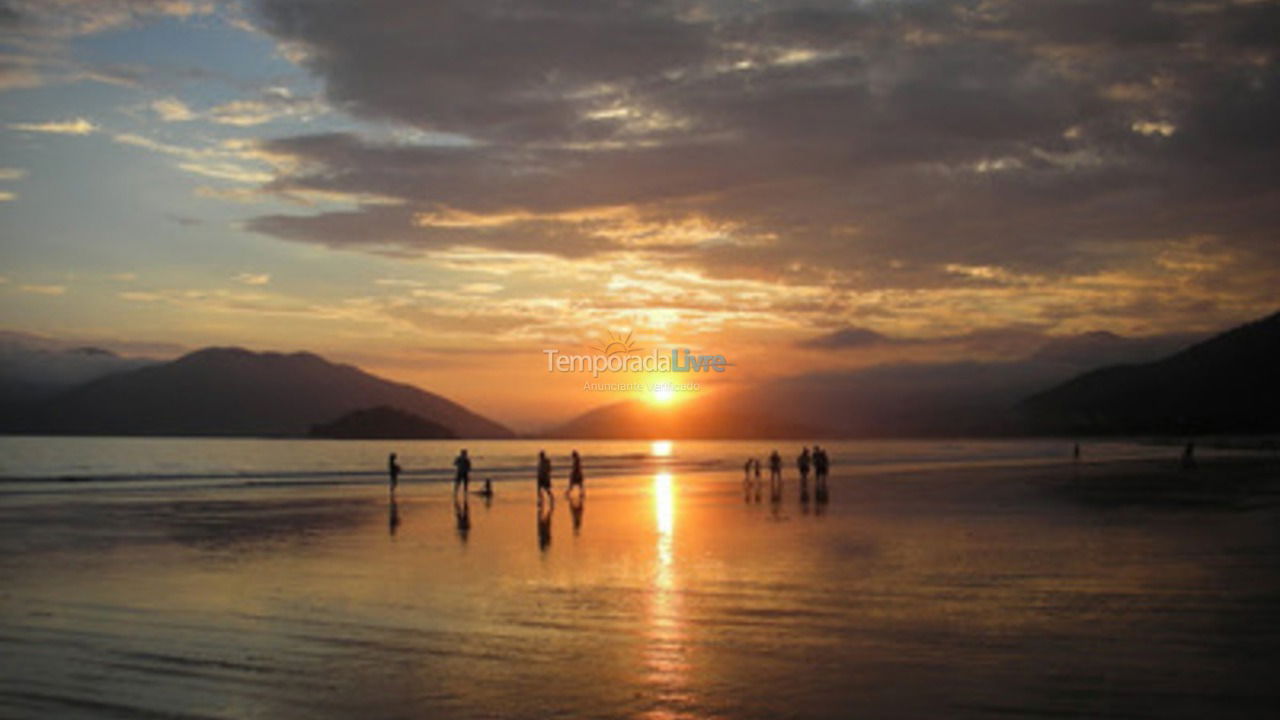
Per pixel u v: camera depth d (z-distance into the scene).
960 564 14.70
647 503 29.42
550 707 7.13
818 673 8.02
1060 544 17.27
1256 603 11.09
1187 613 10.48
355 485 43.50
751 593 12.13
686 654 8.78
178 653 8.93
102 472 66.88
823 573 13.84
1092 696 7.19
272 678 8.02
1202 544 17.11
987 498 30.38
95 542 18.81
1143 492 32.72
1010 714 6.77
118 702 7.32
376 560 15.74
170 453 132.38
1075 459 72.50
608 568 14.59
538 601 11.66
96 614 10.92
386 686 7.75
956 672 7.97
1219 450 105.62
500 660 8.62
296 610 11.13
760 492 35.19
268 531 21.00
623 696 7.41
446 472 62.84
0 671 8.27
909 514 24.36
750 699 7.27
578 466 30.41
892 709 6.95
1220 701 7.02
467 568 14.68
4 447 166.00
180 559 16.00
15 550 17.45
